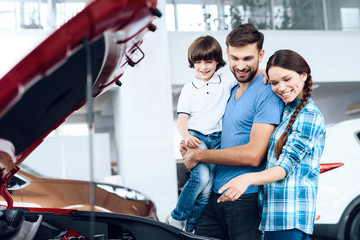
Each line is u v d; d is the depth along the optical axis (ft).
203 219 6.41
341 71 26.58
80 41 2.41
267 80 5.86
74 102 3.64
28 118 3.03
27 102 2.81
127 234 4.25
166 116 24.12
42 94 2.89
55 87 2.96
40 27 22.74
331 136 13.19
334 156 12.89
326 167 12.69
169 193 24.07
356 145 13.05
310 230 5.25
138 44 3.34
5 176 3.93
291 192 5.20
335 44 26.50
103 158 28.68
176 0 24.77
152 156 24.03
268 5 25.90
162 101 24.17
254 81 6.02
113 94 27.27
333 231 12.51
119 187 14.42
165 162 24.09
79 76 3.12
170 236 4.20
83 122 27.73
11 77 2.35
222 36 24.86
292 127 5.30
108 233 4.36
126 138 23.85
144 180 23.90
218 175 6.25
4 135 2.97
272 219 5.30
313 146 5.30
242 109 5.99
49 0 22.44
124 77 23.84
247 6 25.71
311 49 26.27
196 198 6.36
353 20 27.12
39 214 4.39
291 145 5.15
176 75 24.70
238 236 5.88
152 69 24.07
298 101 5.51
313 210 5.32
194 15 24.91
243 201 5.86
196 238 4.13
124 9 2.39
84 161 28.68
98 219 4.31
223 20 25.26
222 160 5.85
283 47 25.82
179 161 24.97
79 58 2.81
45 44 2.36
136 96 23.97
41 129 3.53
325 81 26.43
